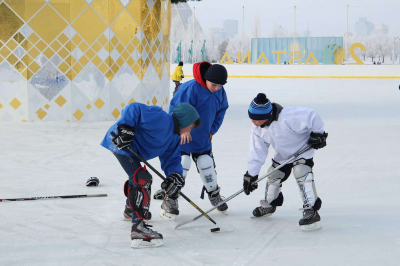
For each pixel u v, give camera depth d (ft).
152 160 22.31
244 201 15.94
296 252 11.49
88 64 33.88
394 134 30.25
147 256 11.23
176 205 14.12
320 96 60.29
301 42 115.75
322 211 14.79
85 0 33.24
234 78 104.27
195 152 14.83
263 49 118.73
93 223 13.57
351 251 11.52
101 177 19.01
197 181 18.56
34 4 32.73
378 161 22.17
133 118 11.50
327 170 20.34
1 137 27.91
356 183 18.15
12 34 32.96
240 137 29.58
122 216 14.21
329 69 105.91
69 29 33.30
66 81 33.68
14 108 33.60
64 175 19.24
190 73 110.93
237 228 13.26
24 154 23.29
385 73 103.60
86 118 34.35
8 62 33.14
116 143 11.53
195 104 14.35
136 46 35.40
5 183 17.90
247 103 51.83
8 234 12.59
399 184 17.95
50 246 11.80
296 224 13.60
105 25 33.94
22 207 14.97
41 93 33.60
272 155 23.56
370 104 50.06
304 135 12.83
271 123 12.55
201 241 12.25
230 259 11.06
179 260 11.00
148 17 36.35
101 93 34.47
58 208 14.92
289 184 17.83
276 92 66.74
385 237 12.48
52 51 33.32
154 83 37.76
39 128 31.17
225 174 19.86
